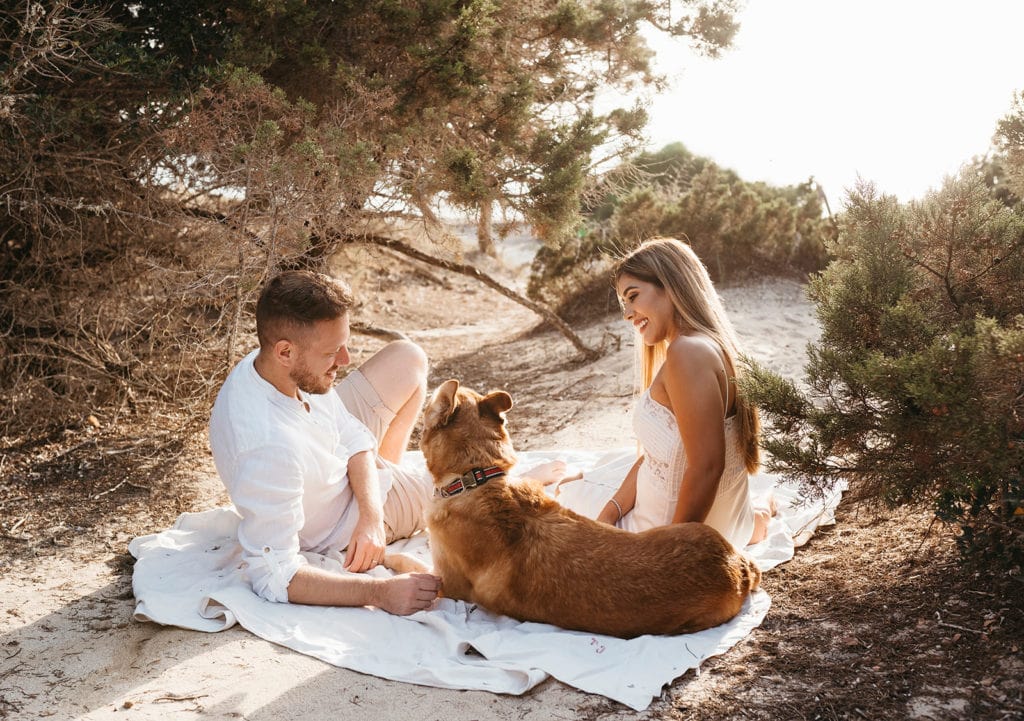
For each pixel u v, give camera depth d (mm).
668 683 2752
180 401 6484
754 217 10508
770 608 3311
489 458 3262
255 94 5602
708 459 3145
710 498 3199
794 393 3074
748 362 3193
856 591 3363
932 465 2842
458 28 6352
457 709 2682
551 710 2658
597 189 8266
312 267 6746
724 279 10328
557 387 7637
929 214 3383
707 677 2814
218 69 5664
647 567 2986
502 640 3018
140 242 6758
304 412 3545
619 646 2945
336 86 6359
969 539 2979
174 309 6680
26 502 4945
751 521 3660
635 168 8297
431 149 6648
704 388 3115
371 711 2682
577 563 3041
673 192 12211
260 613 3246
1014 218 3377
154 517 4781
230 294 6320
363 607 3312
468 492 3234
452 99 6535
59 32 5371
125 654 3127
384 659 2980
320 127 6191
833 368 3027
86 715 2711
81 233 6172
